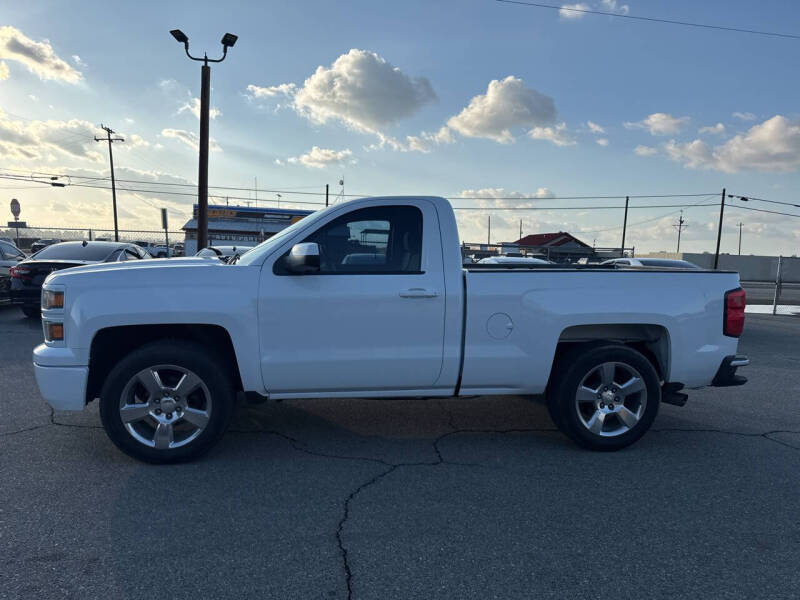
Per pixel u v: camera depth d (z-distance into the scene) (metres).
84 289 3.62
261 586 2.42
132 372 3.63
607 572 2.58
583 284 4.02
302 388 3.90
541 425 4.80
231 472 3.66
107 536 2.81
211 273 3.74
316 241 3.91
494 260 9.34
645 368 4.05
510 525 3.01
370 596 2.37
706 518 3.13
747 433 4.69
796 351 9.22
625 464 3.93
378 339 3.87
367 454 4.04
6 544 2.72
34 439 4.19
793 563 2.69
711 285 4.16
